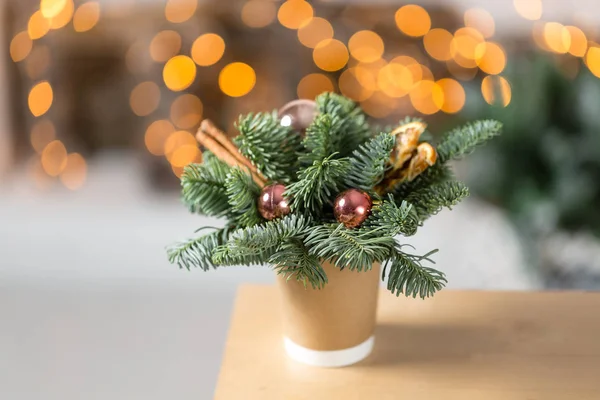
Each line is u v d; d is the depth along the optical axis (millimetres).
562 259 972
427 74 1604
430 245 1358
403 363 586
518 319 639
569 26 1448
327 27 1582
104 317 1270
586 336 613
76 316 1274
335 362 582
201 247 560
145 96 1690
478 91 972
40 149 1758
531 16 1514
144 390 1055
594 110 883
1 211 1668
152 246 1524
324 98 585
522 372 573
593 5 1469
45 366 1122
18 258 1483
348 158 543
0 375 1098
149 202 1707
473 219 1326
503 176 929
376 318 623
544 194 916
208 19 1608
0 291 1363
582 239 973
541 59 940
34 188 1767
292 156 577
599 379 564
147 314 1277
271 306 666
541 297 671
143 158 1744
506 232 1125
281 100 1650
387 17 1574
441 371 576
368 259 510
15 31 1696
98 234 1574
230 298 1329
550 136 907
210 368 1105
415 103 1608
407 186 588
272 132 565
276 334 626
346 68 1615
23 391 1060
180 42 1635
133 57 1681
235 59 1637
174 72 1621
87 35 1667
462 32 1557
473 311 652
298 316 576
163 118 1694
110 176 1808
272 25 1603
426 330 627
